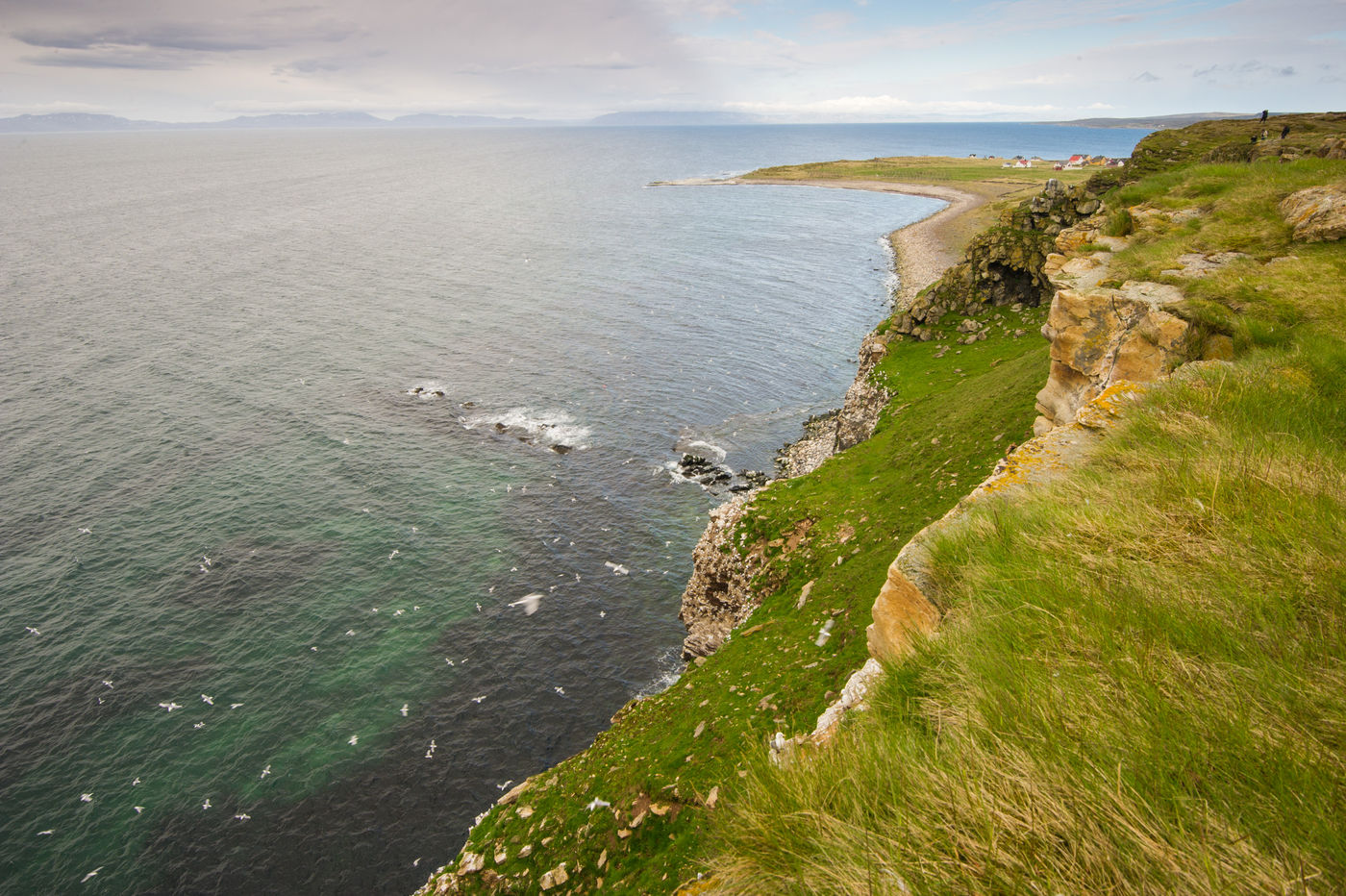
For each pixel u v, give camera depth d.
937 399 42.19
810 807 5.18
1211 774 4.13
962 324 51.94
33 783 31.70
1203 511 7.56
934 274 115.25
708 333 92.81
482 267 127.88
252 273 120.94
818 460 54.84
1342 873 3.40
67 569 44.84
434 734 34.81
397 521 50.84
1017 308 51.84
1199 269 20.52
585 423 66.06
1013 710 5.31
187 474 55.88
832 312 102.88
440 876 19.94
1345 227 19.86
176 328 90.31
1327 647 5.02
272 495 53.44
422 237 156.75
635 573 46.03
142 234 156.75
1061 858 3.95
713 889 5.89
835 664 21.02
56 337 84.94
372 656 39.25
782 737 9.66
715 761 18.80
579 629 41.50
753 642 25.75
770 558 32.72
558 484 55.94
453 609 42.78
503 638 40.69
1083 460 11.09
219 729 34.62
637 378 76.88
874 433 42.38
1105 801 4.07
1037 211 53.22
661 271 126.12
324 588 44.09
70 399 68.25
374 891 28.08
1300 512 7.01
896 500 31.28
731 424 66.19
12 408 65.88
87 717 34.94
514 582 45.19
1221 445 9.51
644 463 59.06
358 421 65.69
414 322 94.88
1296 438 9.65
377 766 33.09
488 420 66.44
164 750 33.44
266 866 28.86
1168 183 31.97
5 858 28.78
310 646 39.72
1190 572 6.55
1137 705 4.82
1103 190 52.50
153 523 49.66
